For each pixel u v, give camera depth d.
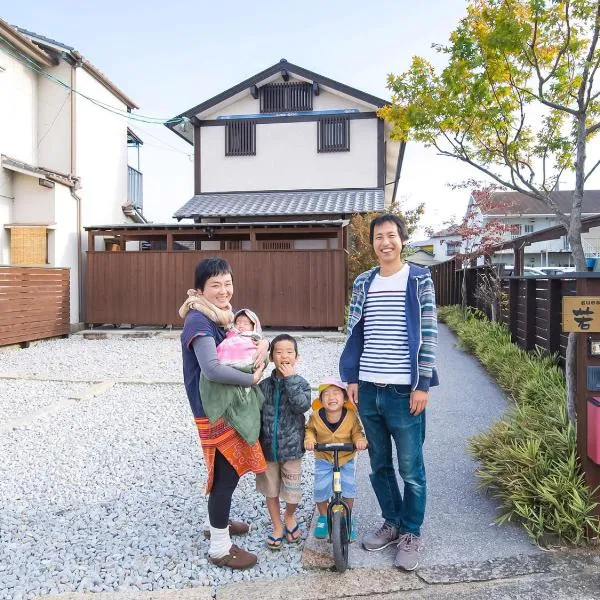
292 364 3.00
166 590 2.71
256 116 16.58
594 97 4.27
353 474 3.10
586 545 3.04
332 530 2.76
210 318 2.80
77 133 13.47
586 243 23.06
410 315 2.88
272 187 16.56
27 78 12.89
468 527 3.32
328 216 14.70
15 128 12.48
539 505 3.24
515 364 6.86
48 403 6.41
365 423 3.03
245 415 2.79
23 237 11.73
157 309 12.22
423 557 2.98
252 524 3.39
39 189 11.88
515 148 5.05
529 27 4.34
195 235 13.82
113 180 15.45
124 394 6.79
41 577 2.84
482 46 4.69
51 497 3.86
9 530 3.37
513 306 8.90
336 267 11.68
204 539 3.21
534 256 32.12
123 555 3.04
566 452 3.51
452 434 5.14
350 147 16.30
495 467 3.64
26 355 9.62
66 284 11.84
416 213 16.41
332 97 16.42
